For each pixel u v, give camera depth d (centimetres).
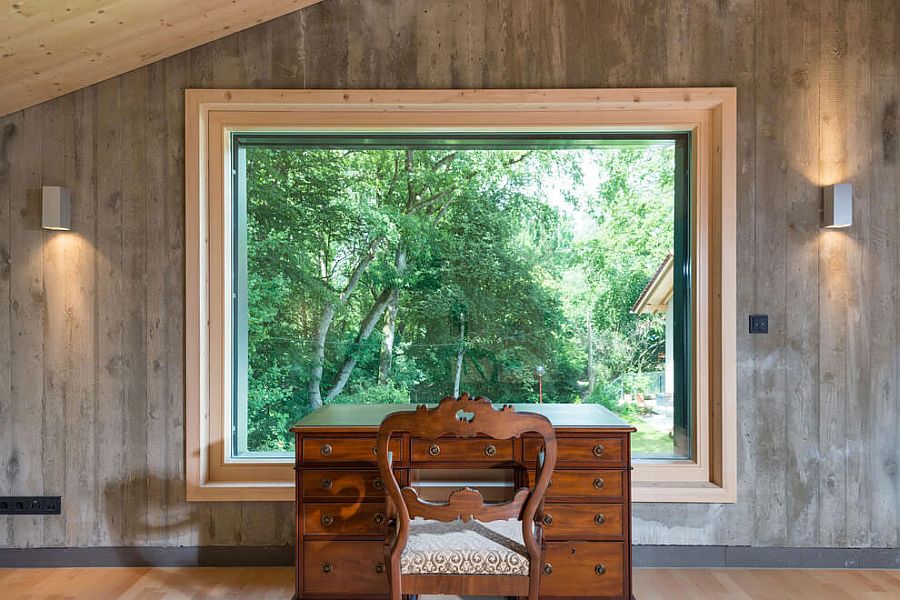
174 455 301
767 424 301
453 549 207
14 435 301
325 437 251
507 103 299
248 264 317
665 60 301
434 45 301
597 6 301
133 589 274
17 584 280
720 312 301
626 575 249
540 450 224
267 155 317
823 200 301
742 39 301
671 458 317
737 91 301
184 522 301
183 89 301
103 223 301
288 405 318
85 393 301
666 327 318
